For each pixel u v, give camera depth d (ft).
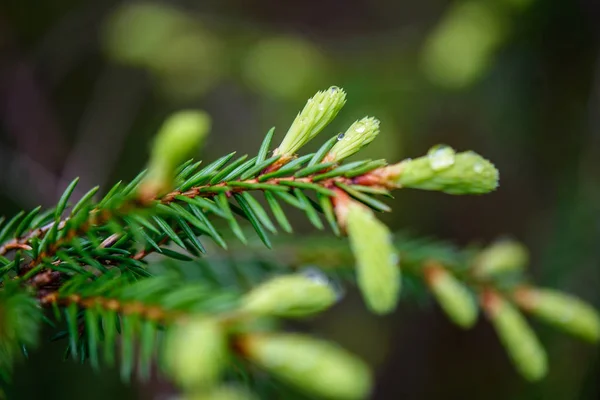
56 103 2.47
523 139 1.61
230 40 2.00
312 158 0.68
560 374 1.23
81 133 2.38
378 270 0.59
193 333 0.55
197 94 2.08
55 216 0.68
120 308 0.61
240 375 0.62
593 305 1.27
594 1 1.47
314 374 0.53
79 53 2.51
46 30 2.43
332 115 0.69
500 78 1.60
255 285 0.98
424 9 2.78
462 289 0.92
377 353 2.44
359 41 2.02
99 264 0.67
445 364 2.47
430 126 1.81
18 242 0.72
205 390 0.54
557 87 1.54
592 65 1.50
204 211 0.71
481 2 1.56
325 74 1.88
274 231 0.66
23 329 0.60
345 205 0.64
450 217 2.23
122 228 0.68
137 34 1.99
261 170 0.69
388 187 0.66
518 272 0.93
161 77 2.12
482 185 0.65
